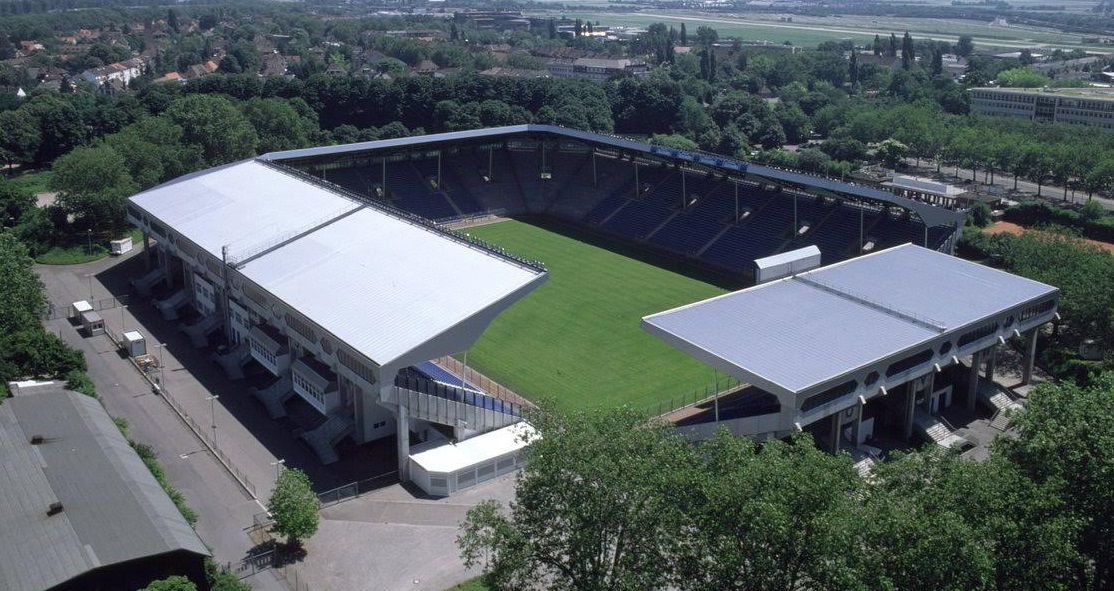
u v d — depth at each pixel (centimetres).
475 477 11812
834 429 12112
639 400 14150
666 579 8188
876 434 13112
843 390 11725
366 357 11594
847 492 8094
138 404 13838
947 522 7319
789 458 8119
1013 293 14100
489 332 17038
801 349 12131
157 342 16175
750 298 13738
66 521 9012
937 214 17612
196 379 14712
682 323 12900
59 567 8306
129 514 9219
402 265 13838
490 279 12900
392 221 15712
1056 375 14875
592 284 19812
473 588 9725
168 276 18488
